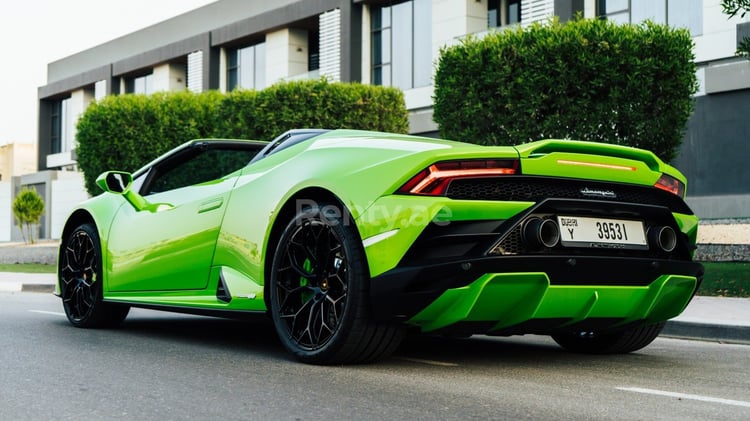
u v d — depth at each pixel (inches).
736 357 169.3
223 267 155.2
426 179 122.8
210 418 98.9
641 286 134.7
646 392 120.9
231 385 120.2
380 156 131.2
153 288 174.6
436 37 791.7
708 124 529.7
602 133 331.9
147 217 178.5
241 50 1089.4
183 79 1248.2
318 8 920.9
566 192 130.9
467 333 134.2
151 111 685.3
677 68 332.5
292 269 138.5
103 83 1387.8
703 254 387.9
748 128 509.4
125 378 126.4
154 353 154.7
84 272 199.3
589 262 126.4
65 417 99.5
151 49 1246.3
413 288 121.9
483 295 121.7
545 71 333.1
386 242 123.6
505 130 341.1
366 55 868.0
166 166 189.5
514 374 134.6
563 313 130.5
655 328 158.4
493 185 126.0
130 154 684.1
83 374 130.3
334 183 132.2
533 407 107.6
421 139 140.9
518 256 121.6
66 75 1493.6
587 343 165.5
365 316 128.5
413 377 128.3
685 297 143.4
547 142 128.3
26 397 111.7
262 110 545.6
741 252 372.8
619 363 152.0
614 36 331.0
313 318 136.6
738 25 528.7
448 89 352.2
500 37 344.5
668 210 137.6
